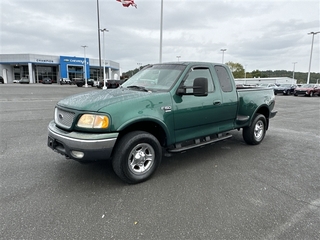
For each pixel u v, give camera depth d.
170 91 3.62
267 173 3.83
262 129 5.62
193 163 4.26
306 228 2.39
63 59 57.09
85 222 2.43
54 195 2.98
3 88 28.67
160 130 3.59
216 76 4.39
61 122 3.31
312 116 10.82
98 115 2.94
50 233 2.25
